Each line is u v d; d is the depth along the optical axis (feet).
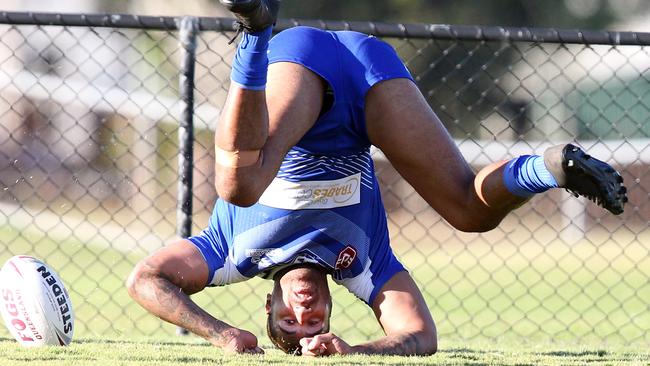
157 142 138.72
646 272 120.26
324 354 40.63
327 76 40.91
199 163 149.59
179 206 61.87
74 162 148.05
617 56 183.73
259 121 35.53
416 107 42.22
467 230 43.83
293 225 42.16
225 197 37.40
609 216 161.17
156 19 62.13
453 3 247.29
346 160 42.70
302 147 41.75
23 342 42.09
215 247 43.83
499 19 253.03
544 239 154.10
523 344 58.44
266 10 33.06
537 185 38.88
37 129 92.48
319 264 42.78
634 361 44.88
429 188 42.73
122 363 37.76
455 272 119.14
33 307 41.70
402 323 43.78
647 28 271.08
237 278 43.98
